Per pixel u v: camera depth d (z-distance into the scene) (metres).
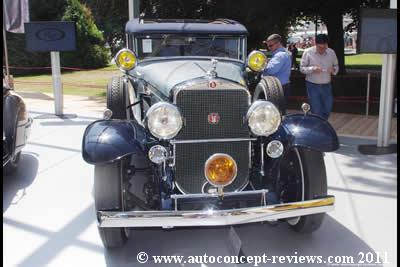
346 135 7.41
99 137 3.40
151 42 4.97
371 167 5.77
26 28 8.62
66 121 8.56
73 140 7.17
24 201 4.73
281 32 15.52
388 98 6.42
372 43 6.19
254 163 3.72
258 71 4.67
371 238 3.88
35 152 6.53
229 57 5.10
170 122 3.24
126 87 5.24
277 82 4.63
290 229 4.06
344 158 6.16
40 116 8.96
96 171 3.42
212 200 3.48
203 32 4.96
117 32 14.39
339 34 15.66
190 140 3.44
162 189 3.57
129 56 4.54
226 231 4.07
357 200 4.70
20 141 5.34
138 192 4.28
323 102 7.09
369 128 7.96
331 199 3.33
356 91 12.89
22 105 5.49
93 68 22.48
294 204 3.25
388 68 6.34
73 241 3.87
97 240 3.89
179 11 12.56
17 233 4.01
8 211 4.47
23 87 14.73
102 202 3.39
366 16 6.12
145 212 3.13
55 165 5.93
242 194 3.46
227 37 5.06
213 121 3.46
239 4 12.17
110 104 5.15
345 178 5.36
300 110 10.11
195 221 3.13
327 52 6.91
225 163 3.08
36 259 3.58
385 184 5.16
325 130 3.62
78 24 21.95
